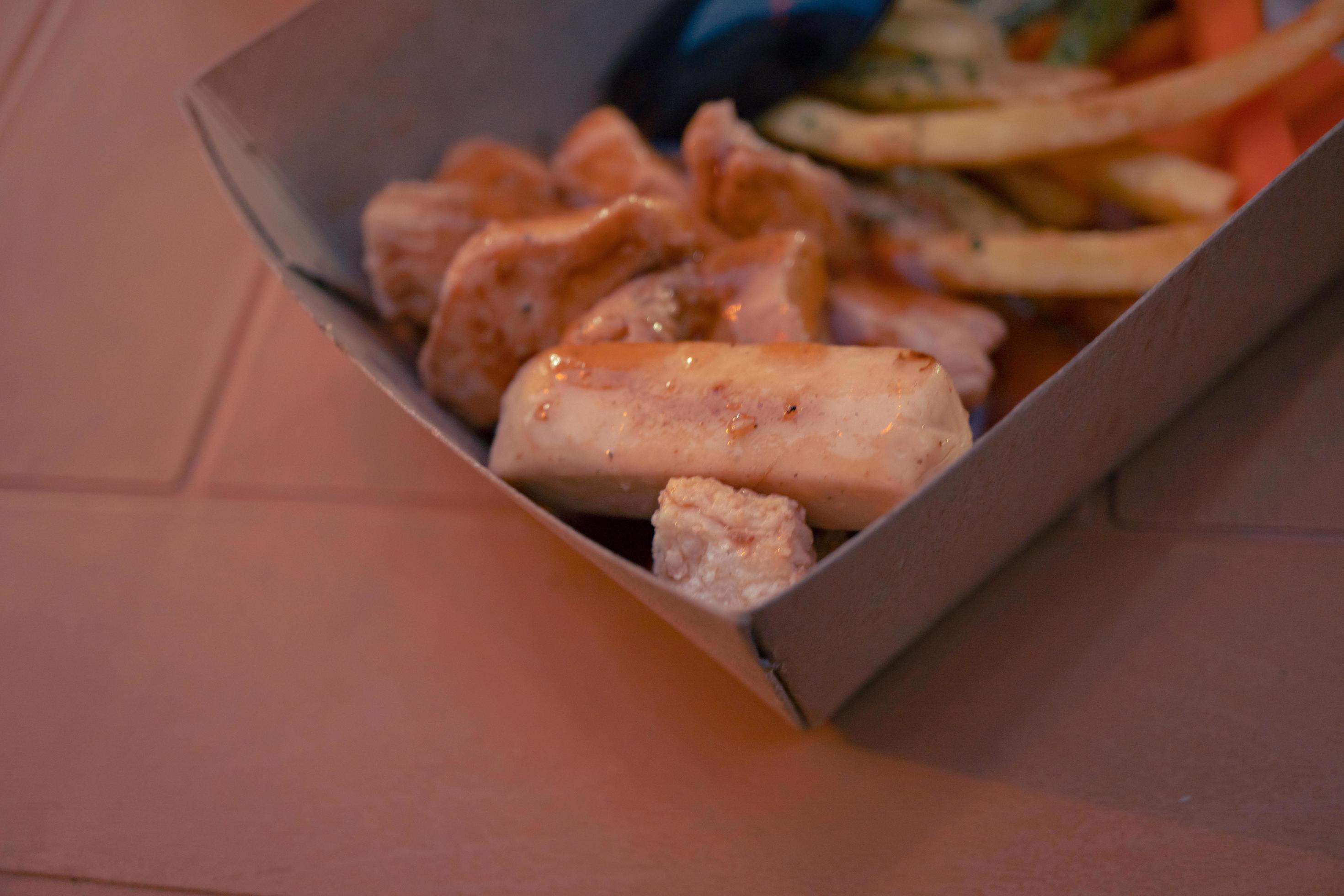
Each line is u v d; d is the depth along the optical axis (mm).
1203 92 274
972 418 289
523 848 268
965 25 302
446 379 294
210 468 312
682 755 270
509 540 293
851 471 242
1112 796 257
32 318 340
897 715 268
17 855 281
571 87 325
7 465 322
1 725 294
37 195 358
